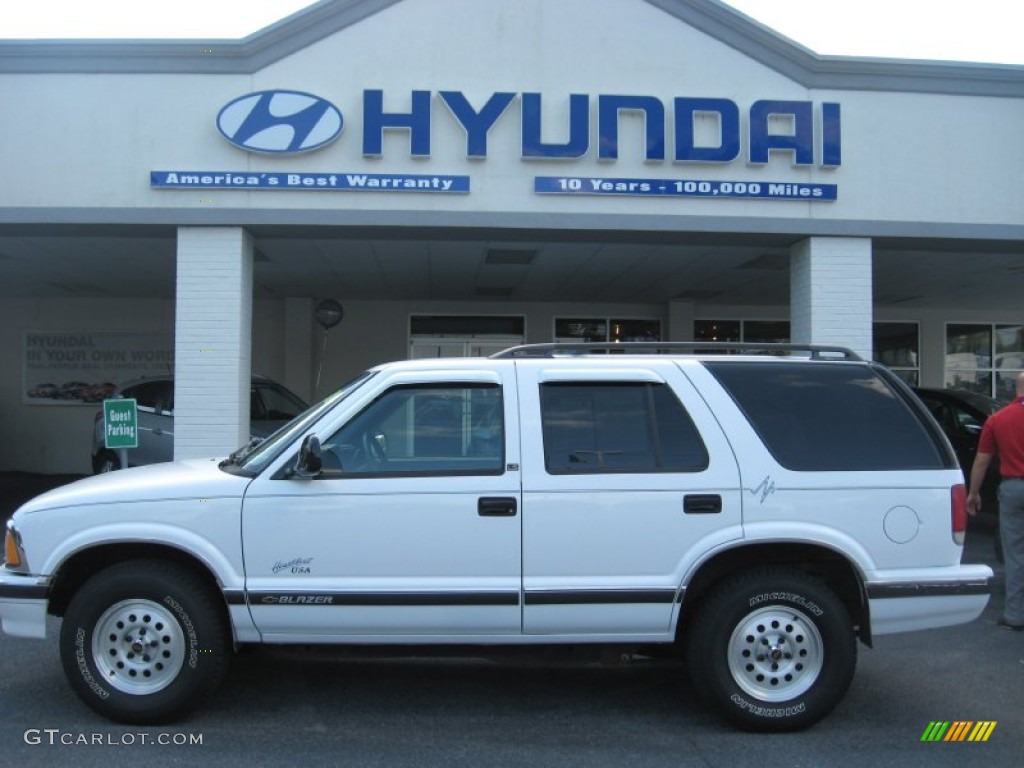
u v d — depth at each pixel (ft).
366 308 51.70
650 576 13.85
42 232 31.22
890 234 31.24
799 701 13.85
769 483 14.01
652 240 32.32
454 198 30.22
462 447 14.34
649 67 30.68
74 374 51.52
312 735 13.89
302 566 13.80
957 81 31.37
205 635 13.96
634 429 14.39
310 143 29.71
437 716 14.87
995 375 56.08
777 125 30.99
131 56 29.66
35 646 18.54
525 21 30.45
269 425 34.27
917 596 13.97
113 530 13.87
